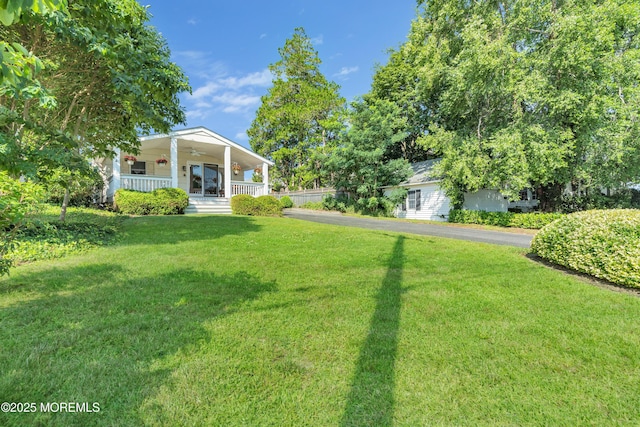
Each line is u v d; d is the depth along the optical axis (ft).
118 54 14.51
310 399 5.80
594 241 14.38
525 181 36.81
